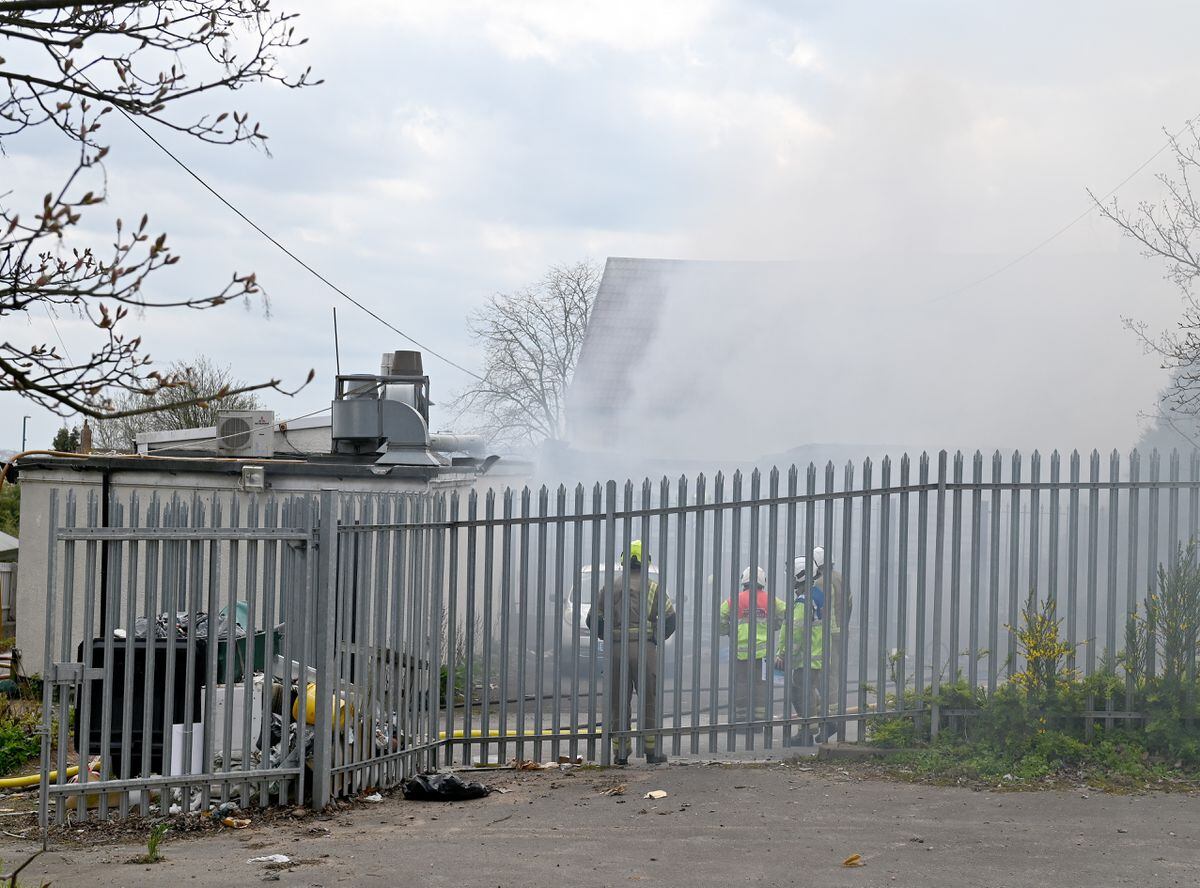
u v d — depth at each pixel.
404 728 8.90
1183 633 8.88
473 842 7.08
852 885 6.10
